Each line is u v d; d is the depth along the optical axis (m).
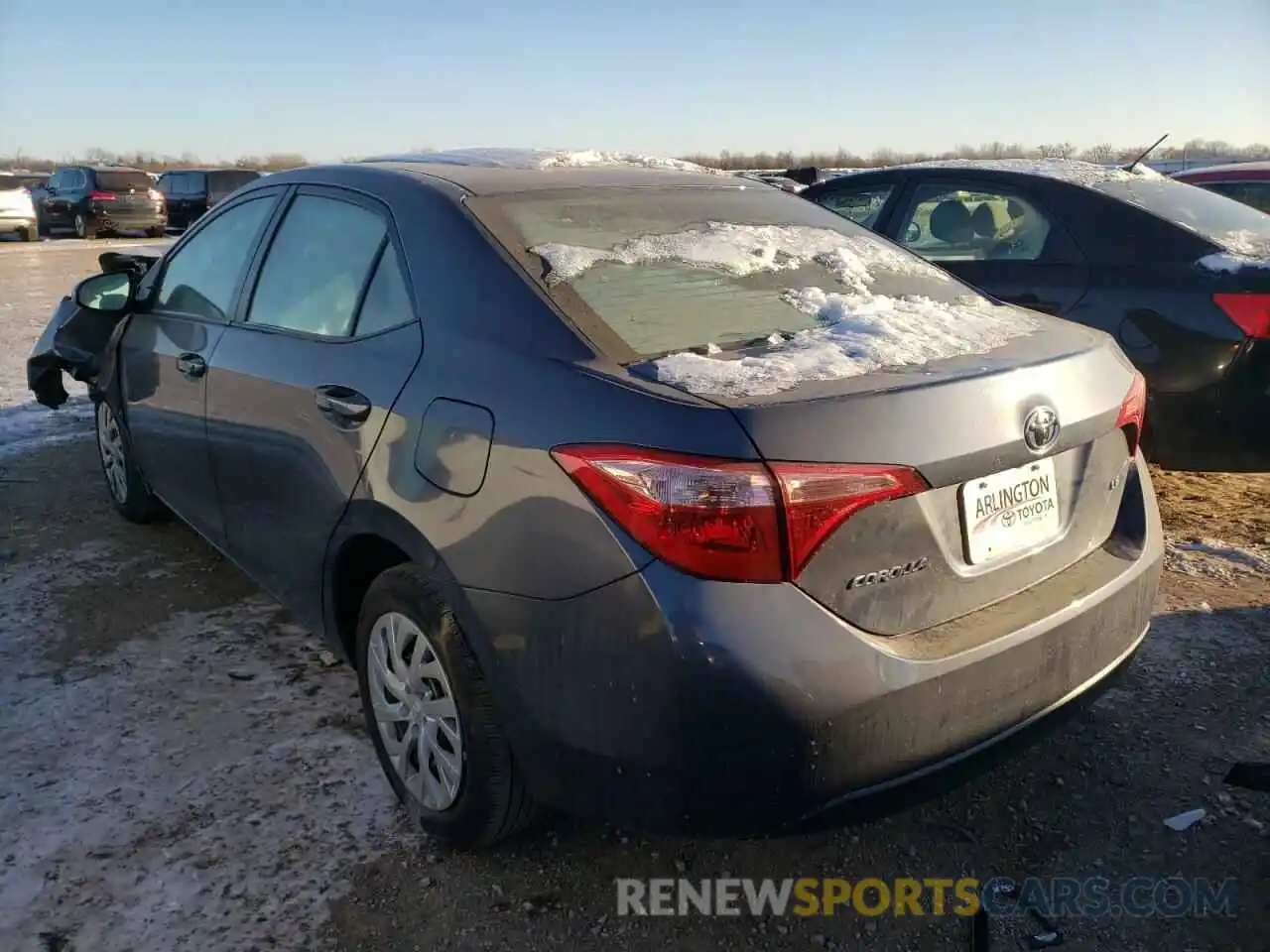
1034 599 2.31
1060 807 2.76
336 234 3.04
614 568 1.99
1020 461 2.24
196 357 3.53
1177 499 5.04
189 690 3.35
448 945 2.30
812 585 1.97
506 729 2.26
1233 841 2.62
